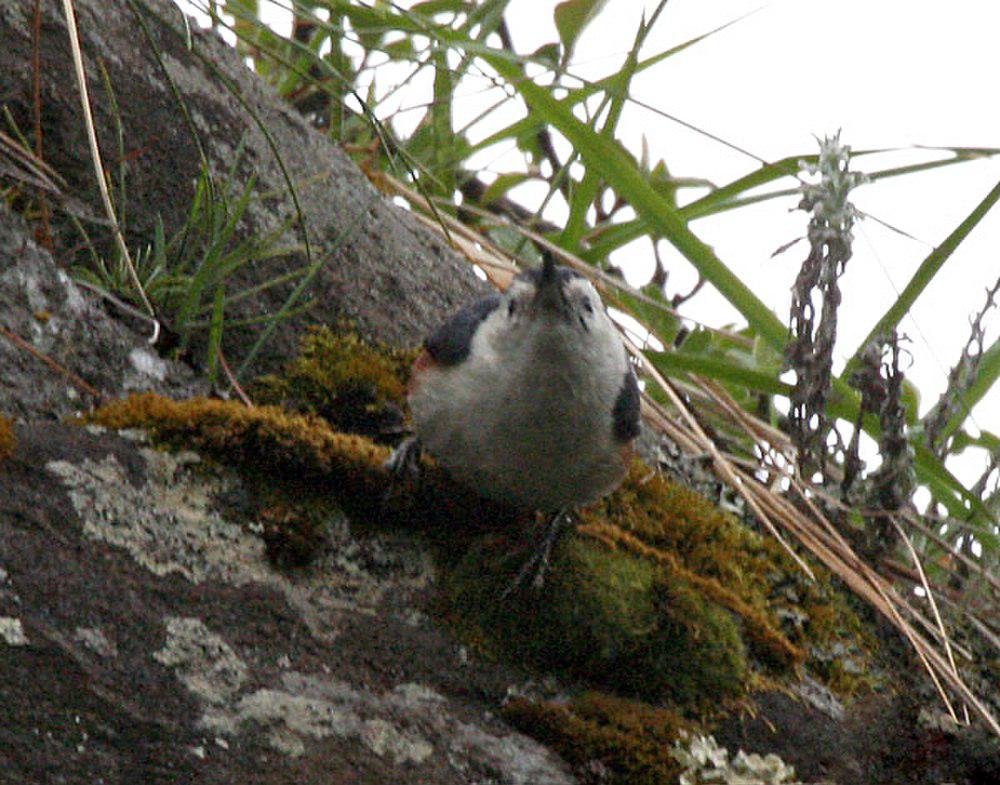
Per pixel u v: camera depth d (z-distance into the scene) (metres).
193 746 4.37
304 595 5.10
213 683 4.57
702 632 5.68
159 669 4.51
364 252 7.19
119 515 4.86
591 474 5.75
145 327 5.97
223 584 4.91
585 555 5.72
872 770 5.83
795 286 6.47
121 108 6.71
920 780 5.93
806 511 7.00
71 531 4.71
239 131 7.18
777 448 7.34
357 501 5.52
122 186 6.09
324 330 6.74
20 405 5.24
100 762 4.21
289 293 6.73
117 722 4.31
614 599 5.58
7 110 6.21
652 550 5.96
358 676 4.93
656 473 6.70
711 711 5.59
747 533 6.61
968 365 7.09
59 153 6.41
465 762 4.81
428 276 7.39
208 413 5.30
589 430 5.61
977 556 7.20
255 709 4.56
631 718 5.26
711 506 6.75
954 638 6.72
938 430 7.15
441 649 5.23
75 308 5.64
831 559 6.58
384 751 4.69
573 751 5.11
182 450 5.22
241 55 8.27
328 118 8.65
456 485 5.85
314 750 4.55
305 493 5.41
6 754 4.09
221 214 6.41
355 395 6.56
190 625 4.67
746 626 5.95
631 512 6.40
